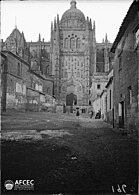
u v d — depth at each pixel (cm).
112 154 811
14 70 1967
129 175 777
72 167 796
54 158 823
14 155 827
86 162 798
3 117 1009
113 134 982
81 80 5175
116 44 1391
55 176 782
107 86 1811
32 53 5659
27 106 1961
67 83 5166
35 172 788
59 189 758
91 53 5247
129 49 1094
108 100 1747
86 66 5175
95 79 3253
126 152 815
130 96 1121
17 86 1927
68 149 847
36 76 2841
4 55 1808
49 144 870
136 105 977
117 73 1380
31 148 834
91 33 5294
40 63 5059
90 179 772
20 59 2130
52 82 4053
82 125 1088
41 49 5950
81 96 5069
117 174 775
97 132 1001
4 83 1716
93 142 878
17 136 884
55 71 5103
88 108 3547
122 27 1149
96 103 2856
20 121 980
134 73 1012
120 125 1255
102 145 869
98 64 5256
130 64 1080
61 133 920
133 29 1023
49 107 2455
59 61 5225
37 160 810
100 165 803
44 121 1051
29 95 2191
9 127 919
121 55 1283
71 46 5288
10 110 1362
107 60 4731
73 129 961
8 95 1681
